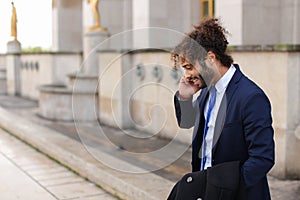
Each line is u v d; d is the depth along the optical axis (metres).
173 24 9.72
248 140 2.10
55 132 7.62
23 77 15.31
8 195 4.89
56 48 14.84
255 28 7.10
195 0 9.64
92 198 4.77
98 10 11.25
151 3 9.47
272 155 2.06
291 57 4.86
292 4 7.16
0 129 9.06
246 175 2.07
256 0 7.06
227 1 7.18
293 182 4.86
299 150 4.96
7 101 13.81
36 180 5.45
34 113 11.24
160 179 4.70
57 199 4.76
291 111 4.91
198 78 2.16
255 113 2.08
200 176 2.18
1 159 6.51
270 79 5.10
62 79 12.94
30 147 7.35
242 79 2.19
